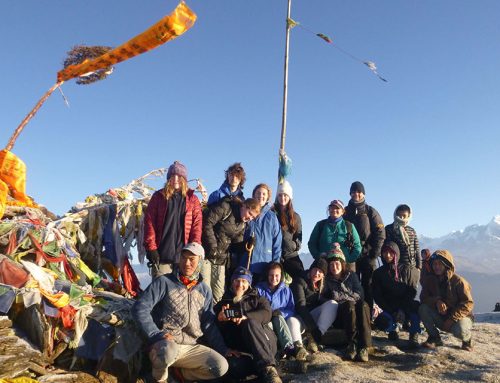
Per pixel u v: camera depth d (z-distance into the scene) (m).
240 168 7.41
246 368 5.75
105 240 7.05
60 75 6.03
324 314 7.12
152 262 6.46
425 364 6.77
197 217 6.62
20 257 5.68
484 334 8.90
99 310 5.54
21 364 4.69
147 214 6.50
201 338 5.98
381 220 8.50
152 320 5.42
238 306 6.13
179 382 5.70
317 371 6.25
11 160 6.62
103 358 5.29
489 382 5.97
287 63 9.85
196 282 5.79
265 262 7.27
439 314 7.66
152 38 5.19
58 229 6.45
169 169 6.64
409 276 8.12
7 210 6.33
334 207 8.15
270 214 7.48
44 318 5.06
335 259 7.39
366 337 6.91
